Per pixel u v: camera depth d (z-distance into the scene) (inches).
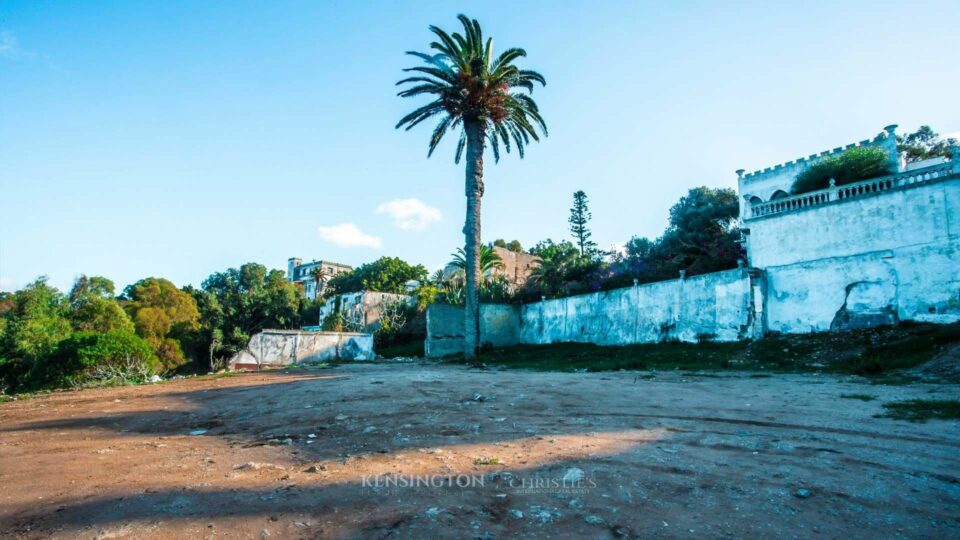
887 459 180.9
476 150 1053.2
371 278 2544.3
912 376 430.0
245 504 144.6
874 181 718.5
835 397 326.0
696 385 419.2
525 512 135.5
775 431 228.5
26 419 355.9
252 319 2249.0
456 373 626.5
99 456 217.6
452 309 1305.4
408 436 232.5
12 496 160.2
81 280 2071.9
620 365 679.7
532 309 1320.1
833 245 737.0
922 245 646.5
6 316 1492.4
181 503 147.3
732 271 839.1
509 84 1024.9
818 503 140.4
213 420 315.6
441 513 133.9
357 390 417.7
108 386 685.9
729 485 155.9
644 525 126.9
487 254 1776.6
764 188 1196.5
